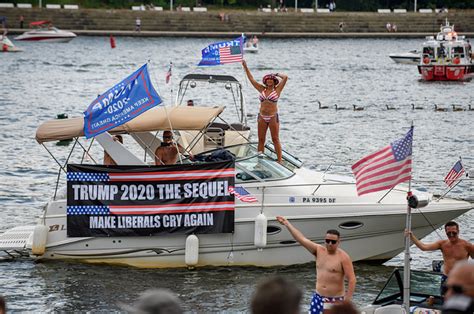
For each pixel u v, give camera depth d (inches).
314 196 1945.1
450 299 754.8
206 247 1951.3
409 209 1525.6
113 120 1929.1
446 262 1549.0
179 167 1935.3
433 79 7150.6
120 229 1951.3
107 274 1929.1
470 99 5940.0
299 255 1958.7
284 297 693.9
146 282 1882.4
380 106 5492.1
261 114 2048.5
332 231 1437.0
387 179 1558.8
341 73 7736.2
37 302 1760.6
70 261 1980.8
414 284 1566.2
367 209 1940.2
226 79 2300.7
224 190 1934.1
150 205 1945.1
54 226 1974.7
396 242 1974.7
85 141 3821.4
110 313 1712.6
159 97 1924.2
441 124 4645.7
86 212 1955.0
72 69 7637.8
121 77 7081.7
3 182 2999.5
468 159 3533.5
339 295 1440.7
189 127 1990.7
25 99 5536.4
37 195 2810.0
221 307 1740.9
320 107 5359.3
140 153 3535.9
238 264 1956.2
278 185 1946.4
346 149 3794.3
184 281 1888.5
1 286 1841.8
